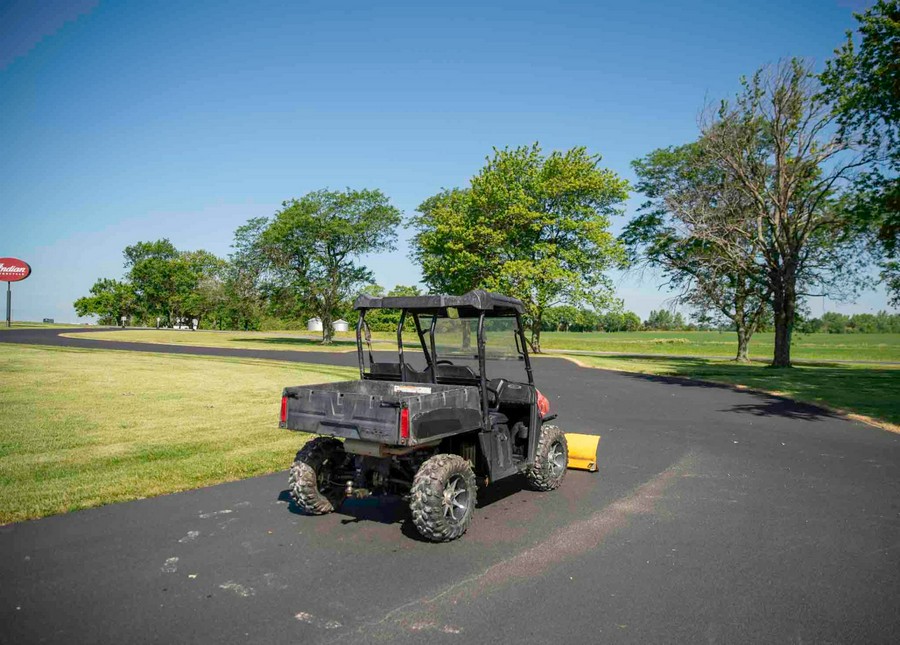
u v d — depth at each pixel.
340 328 68.81
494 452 5.84
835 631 3.62
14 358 21.66
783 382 20.27
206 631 3.53
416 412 4.68
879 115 20.52
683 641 3.47
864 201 24.05
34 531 5.21
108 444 8.46
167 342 38.12
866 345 67.06
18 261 48.03
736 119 28.14
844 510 6.14
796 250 28.41
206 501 6.21
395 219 44.94
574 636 3.51
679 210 29.09
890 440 10.11
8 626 3.56
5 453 7.79
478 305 5.58
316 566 4.56
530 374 6.36
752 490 6.90
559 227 37.41
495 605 3.92
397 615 3.77
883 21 18.64
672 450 9.13
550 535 5.32
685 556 4.84
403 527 5.53
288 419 5.40
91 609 3.80
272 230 42.53
